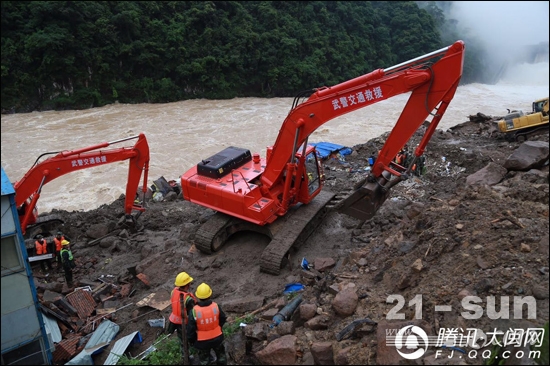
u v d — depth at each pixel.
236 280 12.98
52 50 50.88
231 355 8.98
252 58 57.81
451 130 23.55
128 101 54.78
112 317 11.98
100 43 54.22
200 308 7.97
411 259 9.98
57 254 15.11
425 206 12.95
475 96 55.22
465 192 11.91
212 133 40.56
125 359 9.41
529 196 11.30
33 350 9.20
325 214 15.01
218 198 13.94
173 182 23.20
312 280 11.59
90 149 15.77
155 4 58.31
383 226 14.04
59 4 52.16
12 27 52.97
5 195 8.51
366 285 9.98
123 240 16.77
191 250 14.65
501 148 19.20
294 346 8.22
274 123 43.66
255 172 14.52
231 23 60.44
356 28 65.94
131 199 17.14
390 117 43.53
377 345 7.70
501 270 8.46
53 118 47.41
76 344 10.63
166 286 12.98
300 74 57.50
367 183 11.94
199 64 55.69
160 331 10.99
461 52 10.33
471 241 9.48
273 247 12.86
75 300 12.53
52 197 28.05
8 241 8.66
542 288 7.84
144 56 55.00
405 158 17.73
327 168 21.56
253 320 10.13
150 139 39.12
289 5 63.38
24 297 8.91
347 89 11.78
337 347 8.09
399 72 11.05
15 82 50.75
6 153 36.31
